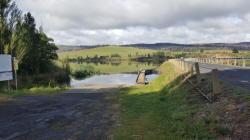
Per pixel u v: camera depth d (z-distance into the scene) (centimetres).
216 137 437
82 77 4500
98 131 571
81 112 847
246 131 416
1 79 1559
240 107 525
